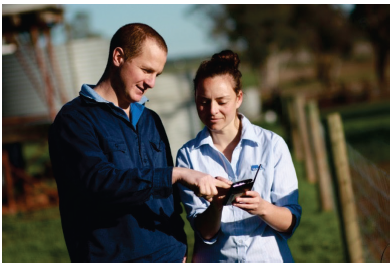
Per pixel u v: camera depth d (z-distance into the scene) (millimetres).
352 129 16438
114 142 2586
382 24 32031
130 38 2564
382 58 32750
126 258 2568
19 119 10844
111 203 2449
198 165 2814
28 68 10781
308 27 40531
